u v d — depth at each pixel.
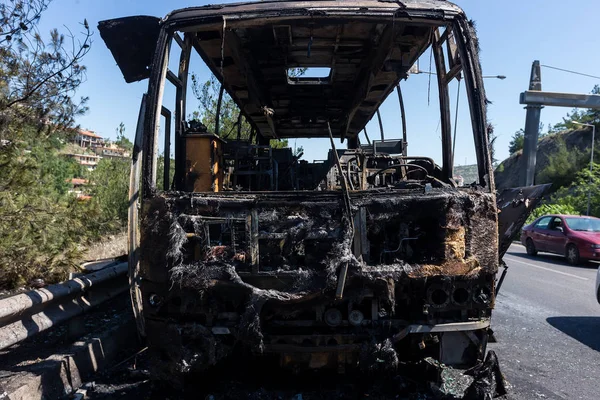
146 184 3.95
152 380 4.09
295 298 3.59
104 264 7.68
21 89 6.42
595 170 29.55
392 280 3.58
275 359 4.28
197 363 3.68
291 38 5.57
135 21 4.72
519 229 4.48
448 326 3.64
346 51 6.05
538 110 18.19
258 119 8.55
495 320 7.48
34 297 4.24
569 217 16.38
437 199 3.64
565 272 13.25
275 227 3.73
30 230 6.28
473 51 4.17
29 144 6.78
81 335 5.22
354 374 4.45
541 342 6.28
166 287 3.76
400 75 6.55
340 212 3.72
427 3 4.22
